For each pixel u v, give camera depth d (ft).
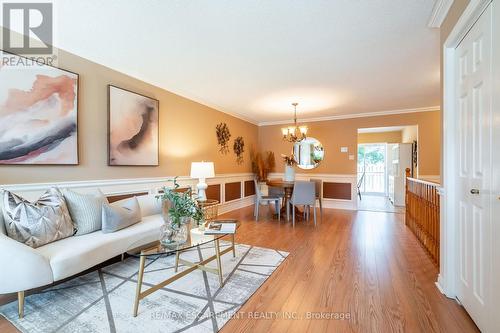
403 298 6.16
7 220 6.15
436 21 6.52
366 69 10.08
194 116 14.35
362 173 29.50
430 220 9.09
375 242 10.76
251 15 6.51
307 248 9.95
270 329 5.02
